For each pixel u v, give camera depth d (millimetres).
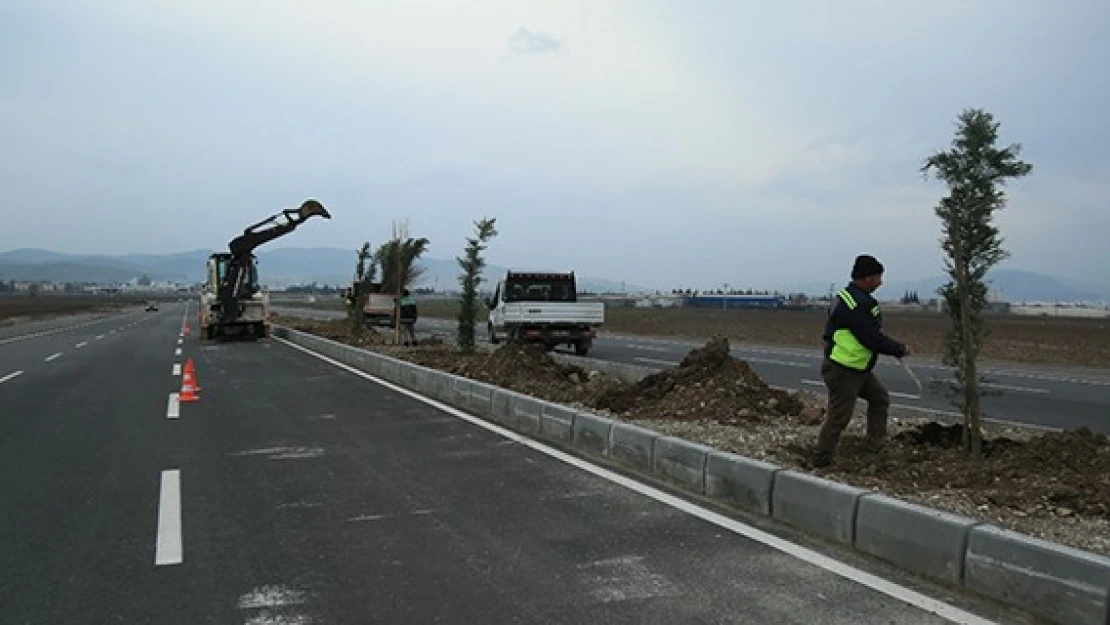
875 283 6797
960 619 3939
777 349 27719
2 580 4750
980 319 6910
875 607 4113
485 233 19406
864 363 6793
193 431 9922
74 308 97000
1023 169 6652
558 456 8188
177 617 4168
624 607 4199
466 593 4445
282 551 5234
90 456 8406
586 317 23234
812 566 4762
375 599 4383
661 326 48094
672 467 6965
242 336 32000
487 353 19172
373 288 39500
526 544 5305
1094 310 108312
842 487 5234
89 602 4391
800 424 9156
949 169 6848
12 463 8062
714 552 5055
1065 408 12695
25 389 14656
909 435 8047
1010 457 6637
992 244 6812
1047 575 3906
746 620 3988
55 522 5961
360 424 10359
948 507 5512
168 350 25281
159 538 5543
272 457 8281
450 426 10156
